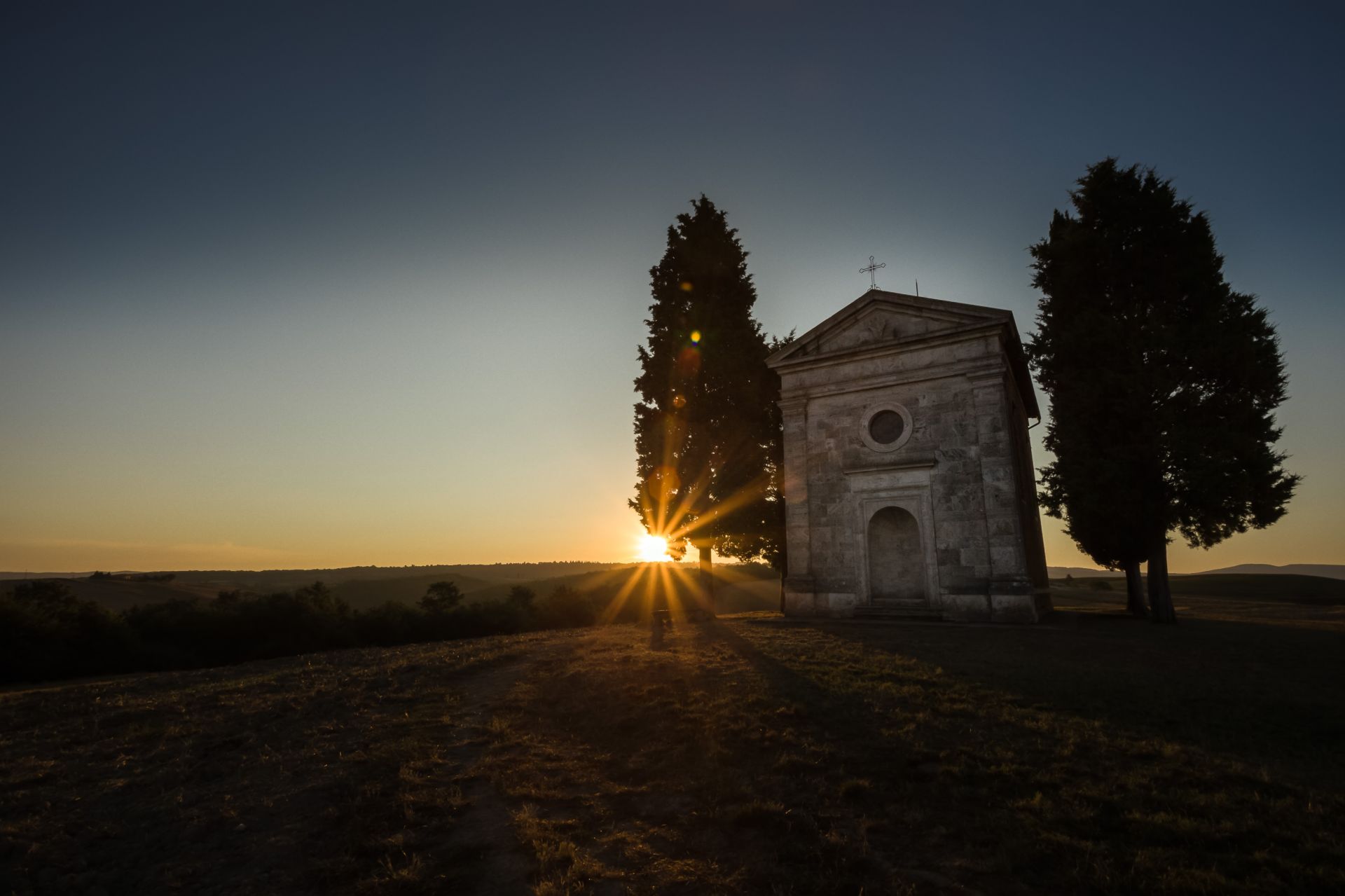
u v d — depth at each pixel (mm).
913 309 28016
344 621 40281
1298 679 14461
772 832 8055
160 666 34625
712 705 12852
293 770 10727
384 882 7273
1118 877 6703
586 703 13727
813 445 29188
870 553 27875
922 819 8148
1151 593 26391
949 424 26453
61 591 36156
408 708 14086
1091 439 26781
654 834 8289
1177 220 27922
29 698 16906
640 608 48875
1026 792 8719
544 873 7383
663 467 34719
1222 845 7273
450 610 40969
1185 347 25500
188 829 8961
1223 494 23641
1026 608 23781
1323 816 7812
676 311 36500
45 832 8945
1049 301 30812
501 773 10266
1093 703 12492
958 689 13648
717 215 38531
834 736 10977
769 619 27516
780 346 38562
